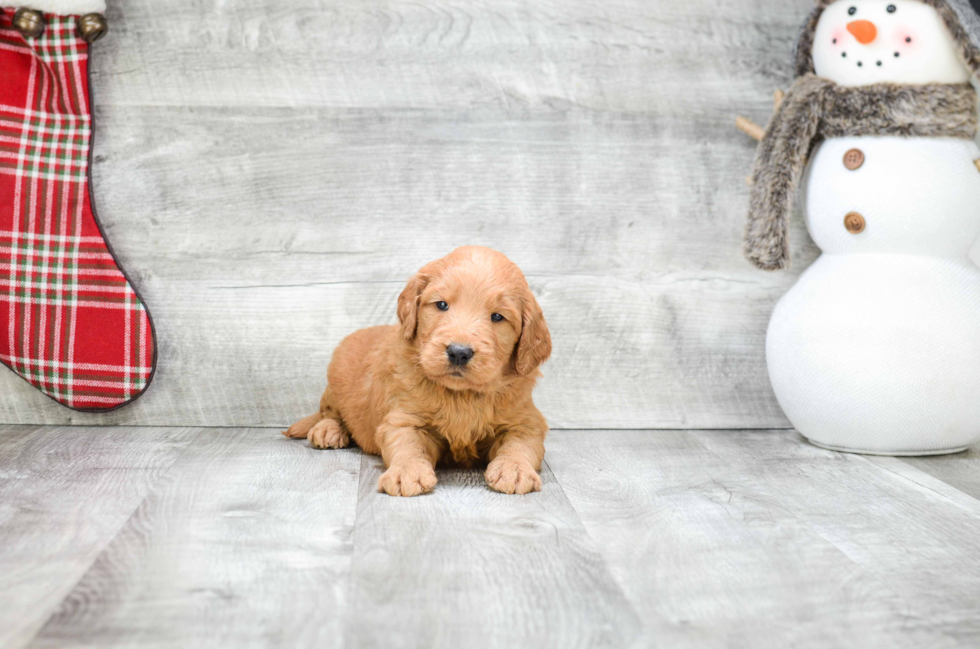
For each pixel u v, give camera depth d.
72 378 2.66
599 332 2.93
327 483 2.13
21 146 2.60
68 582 1.48
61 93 2.63
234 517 1.85
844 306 2.53
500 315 2.16
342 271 2.83
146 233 2.77
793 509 2.03
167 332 2.78
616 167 2.92
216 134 2.77
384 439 2.22
